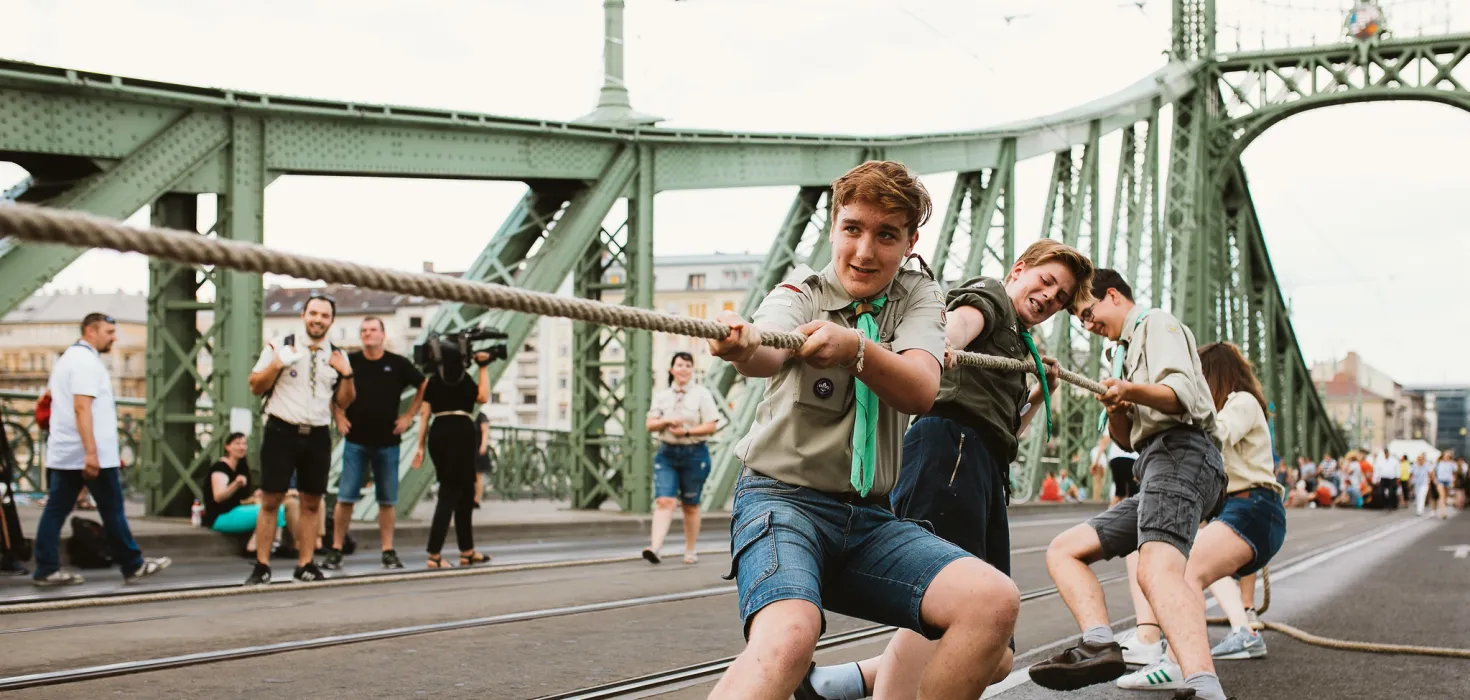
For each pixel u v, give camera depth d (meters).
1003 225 21.31
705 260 97.69
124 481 16.55
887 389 2.62
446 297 1.67
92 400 7.88
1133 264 27.55
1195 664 4.13
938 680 2.51
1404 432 154.50
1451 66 30.62
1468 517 30.77
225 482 10.40
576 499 16.39
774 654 2.29
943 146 19.59
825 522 2.66
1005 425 3.80
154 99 10.55
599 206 14.64
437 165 12.77
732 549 2.63
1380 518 28.91
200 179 11.05
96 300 83.12
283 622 6.20
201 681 4.63
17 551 8.80
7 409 13.62
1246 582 6.82
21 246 9.52
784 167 16.70
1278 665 5.71
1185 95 32.56
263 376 7.76
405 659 5.22
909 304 2.81
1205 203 32.19
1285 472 41.34
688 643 5.88
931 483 3.66
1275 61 32.09
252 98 11.27
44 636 5.61
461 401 9.49
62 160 10.38
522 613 6.74
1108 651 4.15
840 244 2.74
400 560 10.12
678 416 10.23
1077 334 25.47
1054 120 23.05
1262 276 42.59
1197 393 4.44
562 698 4.48
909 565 2.60
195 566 9.48
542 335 93.12
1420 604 8.38
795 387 2.70
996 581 2.51
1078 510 25.55
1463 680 5.34
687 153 15.59
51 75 9.77
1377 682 5.27
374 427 9.16
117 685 4.52
